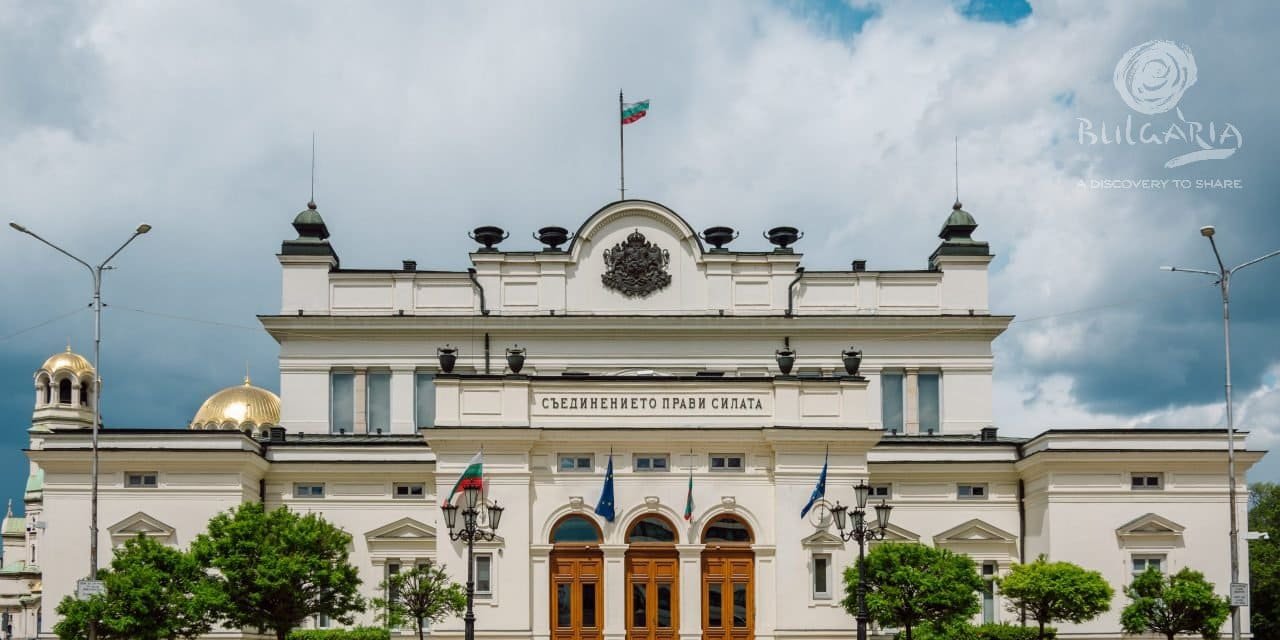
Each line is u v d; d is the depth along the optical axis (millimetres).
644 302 81312
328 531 64375
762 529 66250
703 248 82062
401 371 80812
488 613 64812
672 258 81750
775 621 65312
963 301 82375
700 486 66562
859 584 52219
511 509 65688
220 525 63812
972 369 81312
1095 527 72375
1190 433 73000
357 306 81625
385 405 80875
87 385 158250
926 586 61375
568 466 66750
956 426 80750
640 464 66875
